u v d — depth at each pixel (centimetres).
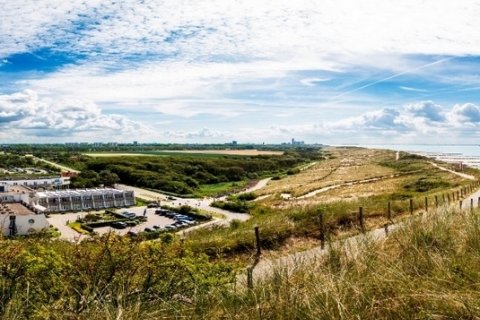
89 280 540
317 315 398
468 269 488
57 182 16850
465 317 372
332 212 1898
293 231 1565
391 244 693
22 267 548
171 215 10138
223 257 1308
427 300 398
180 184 15750
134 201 12900
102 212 11575
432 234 677
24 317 477
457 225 779
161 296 569
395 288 438
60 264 570
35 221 8212
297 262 594
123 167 17700
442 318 374
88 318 434
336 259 589
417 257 554
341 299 411
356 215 1872
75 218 10494
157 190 15588
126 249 607
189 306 507
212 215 9725
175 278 624
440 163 14925
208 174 18050
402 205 2358
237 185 16600
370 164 17400
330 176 13725
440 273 478
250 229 1614
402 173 11244
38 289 536
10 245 573
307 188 10569
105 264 583
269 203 8731
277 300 445
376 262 534
